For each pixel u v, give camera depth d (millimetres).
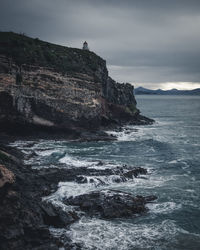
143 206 32281
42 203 29062
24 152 55188
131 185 39750
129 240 26484
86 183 38906
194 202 34531
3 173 26094
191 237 27266
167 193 37125
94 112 82000
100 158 54219
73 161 49844
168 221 29984
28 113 69312
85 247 25156
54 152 56219
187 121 125500
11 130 68562
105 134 77125
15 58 69625
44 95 71438
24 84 69312
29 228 24250
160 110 197250
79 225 28516
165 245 25953
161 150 62156
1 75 66000
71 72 79062
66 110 75000
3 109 66312
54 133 73500
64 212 29219
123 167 45719
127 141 71812
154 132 89625
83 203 31812
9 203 24922
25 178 36781
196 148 65125
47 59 77562
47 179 38938
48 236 24750
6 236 22672
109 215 30125
